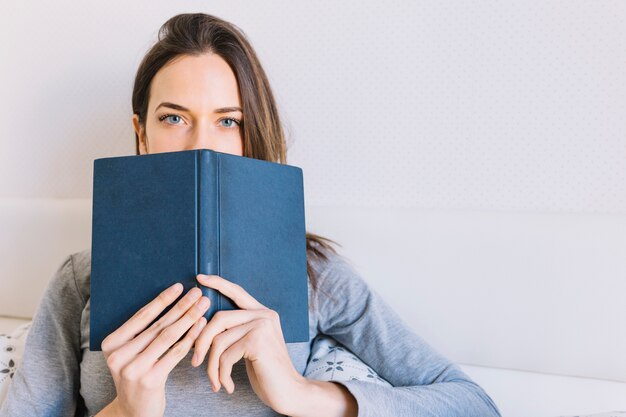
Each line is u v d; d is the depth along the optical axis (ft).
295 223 2.42
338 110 4.02
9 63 4.75
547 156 3.61
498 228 3.54
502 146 3.69
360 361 3.04
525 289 3.48
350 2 3.97
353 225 3.82
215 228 2.08
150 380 2.04
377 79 3.93
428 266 3.66
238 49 2.97
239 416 2.62
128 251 2.14
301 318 2.39
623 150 3.48
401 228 3.72
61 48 4.62
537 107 3.62
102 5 4.51
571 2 3.53
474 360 3.58
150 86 3.05
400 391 2.54
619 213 3.47
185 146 2.94
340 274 3.19
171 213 2.08
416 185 3.87
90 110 4.58
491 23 3.68
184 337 2.07
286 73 4.12
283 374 2.22
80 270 3.10
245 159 2.23
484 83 3.71
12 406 2.76
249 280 2.19
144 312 2.03
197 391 2.61
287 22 4.10
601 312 3.35
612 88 3.49
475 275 3.57
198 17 3.10
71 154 4.63
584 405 3.29
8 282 4.50
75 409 3.00
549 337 3.44
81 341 3.02
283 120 4.13
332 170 4.04
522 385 3.42
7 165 4.80
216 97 2.90
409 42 3.86
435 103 3.82
